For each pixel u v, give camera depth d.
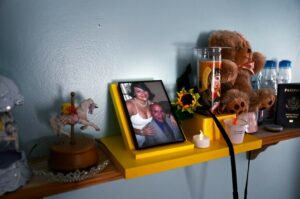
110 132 0.67
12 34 0.54
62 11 0.57
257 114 0.79
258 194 1.03
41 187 0.45
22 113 0.57
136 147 0.55
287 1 0.93
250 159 0.96
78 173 0.47
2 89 0.43
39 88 0.58
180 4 0.72
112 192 0.72
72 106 0.52
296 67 1.01
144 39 0.68
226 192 0.94
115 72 0.65
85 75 0.62
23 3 0.54
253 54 0.80
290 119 0.81
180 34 0.73
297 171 1.13
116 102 0.60
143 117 0.60
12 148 0.50
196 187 0.87
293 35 0.97
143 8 0.66
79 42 0.60
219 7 0.79
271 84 0.88
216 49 0.68
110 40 0.63
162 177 0.79
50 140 0.60
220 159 0.90
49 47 0.57
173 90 0.74
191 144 0.59
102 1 0.61
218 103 0.67
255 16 0.87
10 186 0.43
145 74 0.69
